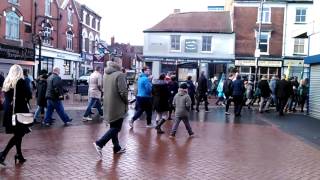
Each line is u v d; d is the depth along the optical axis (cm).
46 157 861
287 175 776
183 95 1194
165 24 4312
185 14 4425
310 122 1698
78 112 1756
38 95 1414
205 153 962
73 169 768
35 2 3662
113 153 923
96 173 745
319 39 1938
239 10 4088
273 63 4009
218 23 4281
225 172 782
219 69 4153
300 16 3994
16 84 792
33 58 3309
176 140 1134
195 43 4172
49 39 3656
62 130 1241
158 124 1253
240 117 1820
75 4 4706
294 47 4000
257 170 808
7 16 3241
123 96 889
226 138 1198
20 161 812
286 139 1223
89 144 1022
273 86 2111
